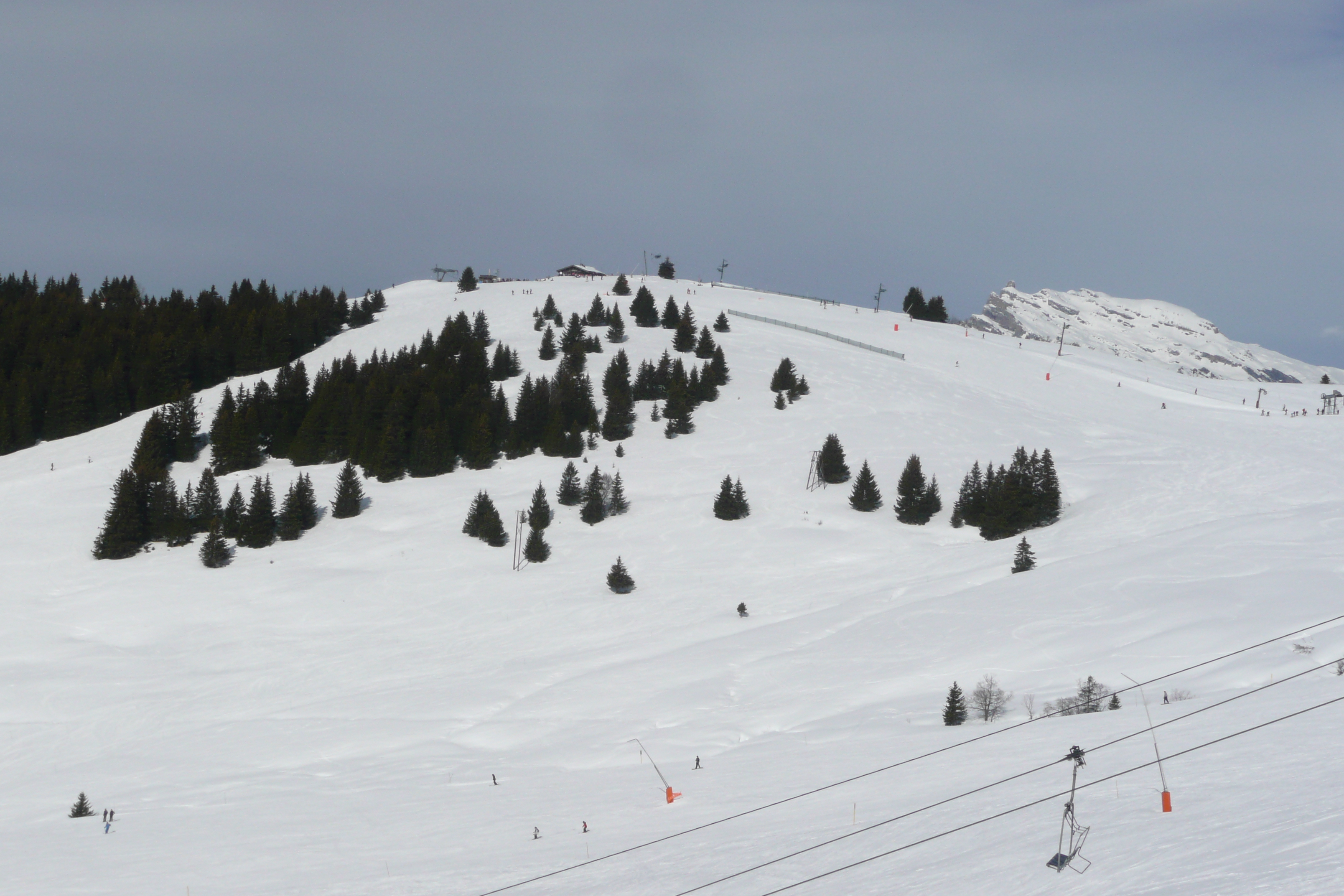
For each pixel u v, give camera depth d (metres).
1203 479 91.44
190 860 33.19
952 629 54.78
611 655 62.25
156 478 98.81
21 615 74.56
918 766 33.59
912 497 91.31
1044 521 87.75
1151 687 40.94
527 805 36.72
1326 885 15.27
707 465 105.00
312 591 78.75
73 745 53.53
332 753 49.66
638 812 33.66
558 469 106.19
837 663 52.91
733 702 49.94
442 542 89.25
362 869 30.33
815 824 28.25
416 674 62.16
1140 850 19.58
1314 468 92.69
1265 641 43.56
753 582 78.00
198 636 70.50
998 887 19.39
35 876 32.06
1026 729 36.88
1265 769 23.92
